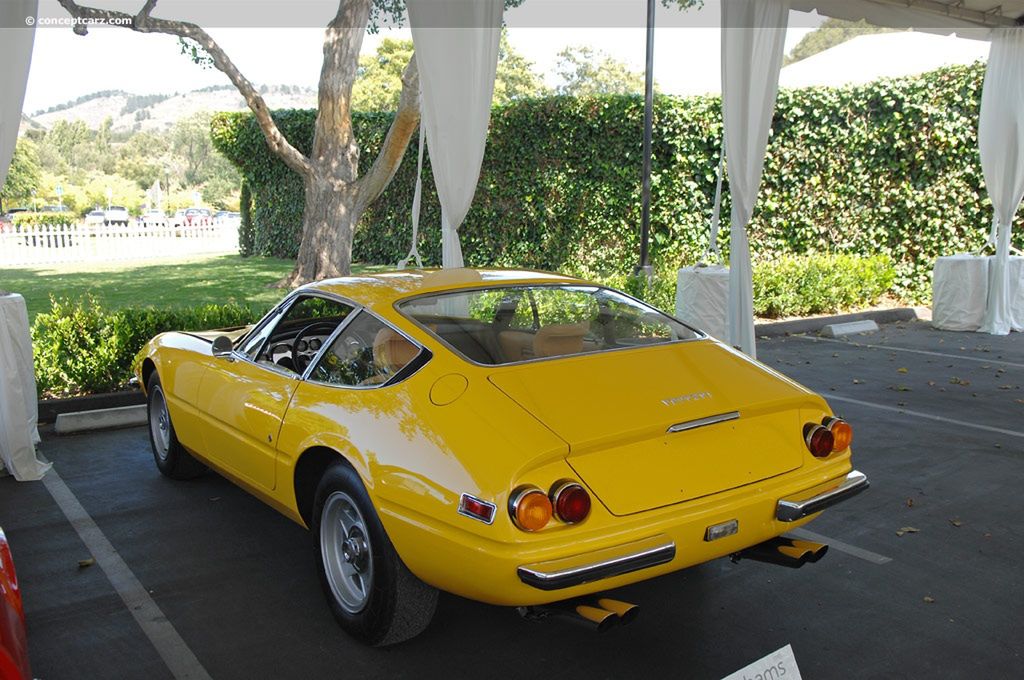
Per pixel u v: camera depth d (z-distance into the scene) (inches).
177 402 191.9
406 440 118.2
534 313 147.1
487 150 642.2
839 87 539.8
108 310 485.7
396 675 123.6
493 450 109.3
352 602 133.4
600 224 593.9
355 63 573.6
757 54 299.4
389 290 149.3
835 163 549.0
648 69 460.4
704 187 561.6
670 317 159.5
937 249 544.1
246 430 156.9
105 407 273.0
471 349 130.8
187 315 295.3
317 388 141.9
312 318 165.0
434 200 703.1
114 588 152.1
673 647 132.3
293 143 796.0
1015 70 426.9
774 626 139.0
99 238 894.4
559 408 116.6
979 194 527.2
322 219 587.8
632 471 113.3
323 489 134.0
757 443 126.0
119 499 198.4
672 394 124.6
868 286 510.0
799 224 559.5
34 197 2778.1
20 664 85.8
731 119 302.0
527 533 104.2
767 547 133.6
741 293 309.4
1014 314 461.4
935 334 452.1
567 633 136.9
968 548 171.0
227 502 196.5
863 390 315.6
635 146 568.1
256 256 888.9
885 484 210.2
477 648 132.0
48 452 236.1
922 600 148.1
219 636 135.0
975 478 214.4
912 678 122.6
